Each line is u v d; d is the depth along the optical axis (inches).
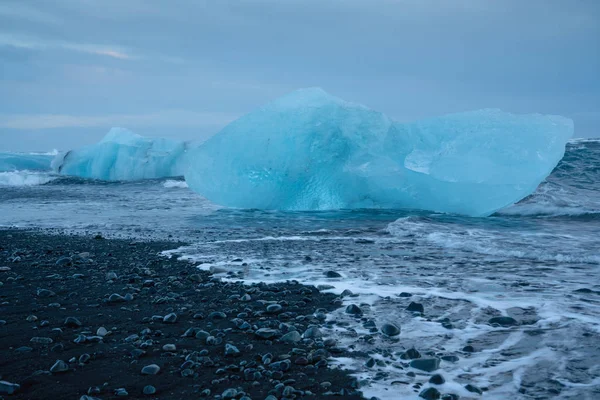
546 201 491.5
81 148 1001.5
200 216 468.1
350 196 503.8
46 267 232.8
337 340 130.3
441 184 462.6
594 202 490.6
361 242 313.1
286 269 226.4
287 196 515.8
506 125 477.1
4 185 873.5
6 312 157.5
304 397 97.7
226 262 242.5
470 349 123.2
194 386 102.3
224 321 147.6
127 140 980.6
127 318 150.7
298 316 151.3
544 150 454.0
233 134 518.6
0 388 98.7
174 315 147.2
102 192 733.3
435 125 513.7
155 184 846.5
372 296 175.5
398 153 495.2
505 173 446.9
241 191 518.9
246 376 106.3
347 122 501.0
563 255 256.1
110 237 338.3
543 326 139.6
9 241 318.3
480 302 167.0
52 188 802.8
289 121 510.0
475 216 455.8
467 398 97.7
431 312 155.9
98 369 110.9
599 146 779.4
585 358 115.6
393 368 112.3
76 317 151.6
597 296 174.7
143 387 101.8
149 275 215.0
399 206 499.2
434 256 263.1
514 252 265.3
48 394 98.2
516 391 100.3
